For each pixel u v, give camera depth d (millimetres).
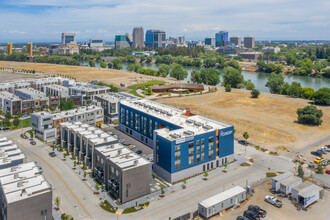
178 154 110625
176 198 98812
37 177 88625
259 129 178875
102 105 193375
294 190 97062
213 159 122375
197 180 112312
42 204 79250
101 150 111375
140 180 98438
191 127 126438
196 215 89000
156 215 88812
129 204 94750
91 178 112750
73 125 143500
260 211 88625
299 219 87125
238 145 151625
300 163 127938
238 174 117438
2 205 81125
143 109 157500
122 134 166500
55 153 136625
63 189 103750
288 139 160875
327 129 178625
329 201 97688
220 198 92000
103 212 90125
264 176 115562
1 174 91375
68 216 86875
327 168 124000
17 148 113062
